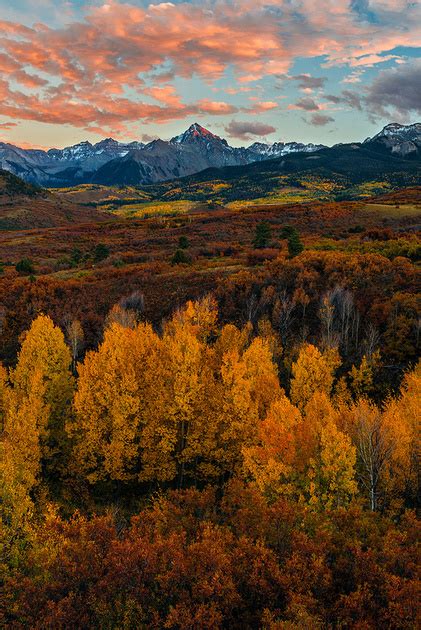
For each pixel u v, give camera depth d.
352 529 16.72
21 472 23.23
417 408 25.81
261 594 13.98
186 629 12.50
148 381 31.42
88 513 28.91
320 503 20.77
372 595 13.05
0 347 59.94
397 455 22.84
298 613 11.82
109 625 13.36
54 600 13.98
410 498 23.72
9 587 14.70
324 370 34.84
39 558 15.73
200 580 13.82
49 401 34.41
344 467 20.91
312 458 22.72
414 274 57.97
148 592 14.02
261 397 31.84
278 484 21.69
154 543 15.22
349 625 12.48
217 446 30.03
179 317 51.97
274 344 47.09
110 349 31.39
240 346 42.38
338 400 36.75
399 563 14.02
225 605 13.51
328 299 52.53
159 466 29.38
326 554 15.26
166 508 19.89
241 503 19.81
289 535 15.97
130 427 29.30
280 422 24.38
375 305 52.16
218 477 31.95
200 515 20.14
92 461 29.53
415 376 32.56
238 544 15.32
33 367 34.94
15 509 18.12
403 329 47.34
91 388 30.20
